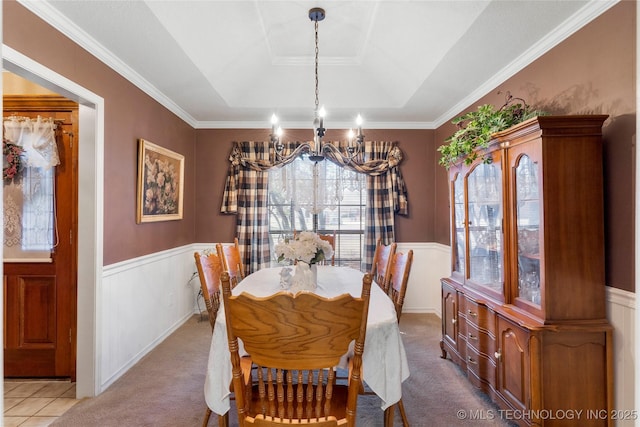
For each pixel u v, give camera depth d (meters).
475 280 2.51
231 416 2.10
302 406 1.49
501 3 1.94
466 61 2.59
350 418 1.39
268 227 4.08
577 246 1.82
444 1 2.07
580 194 1.83
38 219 2.57
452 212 2.90
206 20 2.34
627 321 1.74
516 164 2.06
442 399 2.30
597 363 1.79
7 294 2.59
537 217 1.89
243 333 1.34
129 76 2.72
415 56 2.72
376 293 2.18
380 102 3.58
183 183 3.74
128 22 2.10
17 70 1.84
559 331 1.77
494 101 2.93
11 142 2.50
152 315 3.12
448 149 2.63
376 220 4.03
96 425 2.03
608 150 1.87
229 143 4.15
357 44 2.94
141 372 2.67
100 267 2.38
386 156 4.07
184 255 3.83
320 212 4.09
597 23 1.94
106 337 2.45
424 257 4.16
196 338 3.35
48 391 2.42
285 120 4.07
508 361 2.00
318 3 2.37
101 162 2.39
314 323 1.32
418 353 3.00
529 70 2.49
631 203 1.75
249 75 3.26
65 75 2.08
